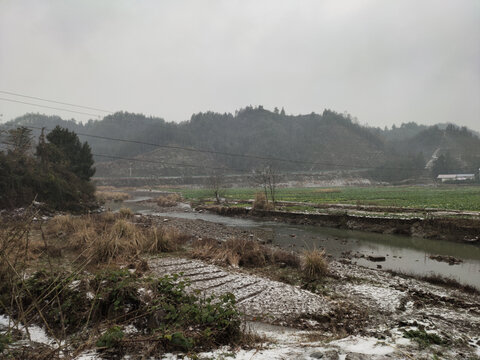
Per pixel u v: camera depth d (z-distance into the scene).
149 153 150.25
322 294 9.09
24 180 28.41
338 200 44.72
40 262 10.44
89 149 44.03
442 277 11.54
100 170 132.00
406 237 20.30
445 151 168.38
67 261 11.07
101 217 23.84
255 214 32.41
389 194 58.16
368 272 12.02
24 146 36.88
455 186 93.38
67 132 42.41
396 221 22.08
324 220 26.02
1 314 5.86
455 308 8.23
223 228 24.23
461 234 18.70
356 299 8.68
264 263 12.68
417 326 6.29
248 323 6.64
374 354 4.23
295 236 20.84
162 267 11.03
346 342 4.97
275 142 179.88
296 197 52.72
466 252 16.06
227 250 13.55
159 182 112.81
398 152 176.75
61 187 31.30
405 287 10.02
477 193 55.97
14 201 26.02
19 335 4.93
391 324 6.89
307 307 7.66
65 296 5.84
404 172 121.56
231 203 45.66
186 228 23.77
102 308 5.75
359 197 50.59
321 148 172.88
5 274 6.18
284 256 13.03
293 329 6.41
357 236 20.97
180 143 165.25
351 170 130.50
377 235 21.25
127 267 10.11
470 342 5.35
